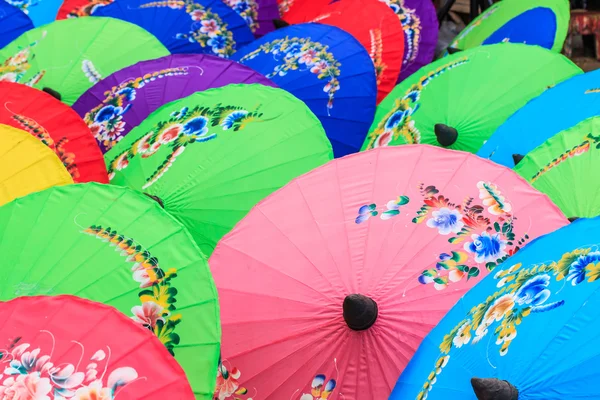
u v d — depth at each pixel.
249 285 2.99
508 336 2.23
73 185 3.09
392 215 3.02
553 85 4.19
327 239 2.99
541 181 3.39
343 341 2.77
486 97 4.15
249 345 2.89
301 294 2.88
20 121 4.04
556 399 1.98
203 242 3.53
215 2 5.61
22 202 3.06
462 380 2.29
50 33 5.05
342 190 3.18
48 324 2.38
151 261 2.85
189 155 3.69
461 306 2.60
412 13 5.69
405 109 4.38
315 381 2.79
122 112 4.42
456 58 4.49
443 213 3.01
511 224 2.98
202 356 2.72
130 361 2.32
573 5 6.18
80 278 2.79
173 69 4.56
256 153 3.71
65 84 4.81
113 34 5.03
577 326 2.08
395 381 2.70
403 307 2.76
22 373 2.26
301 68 4.84
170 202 3.55
